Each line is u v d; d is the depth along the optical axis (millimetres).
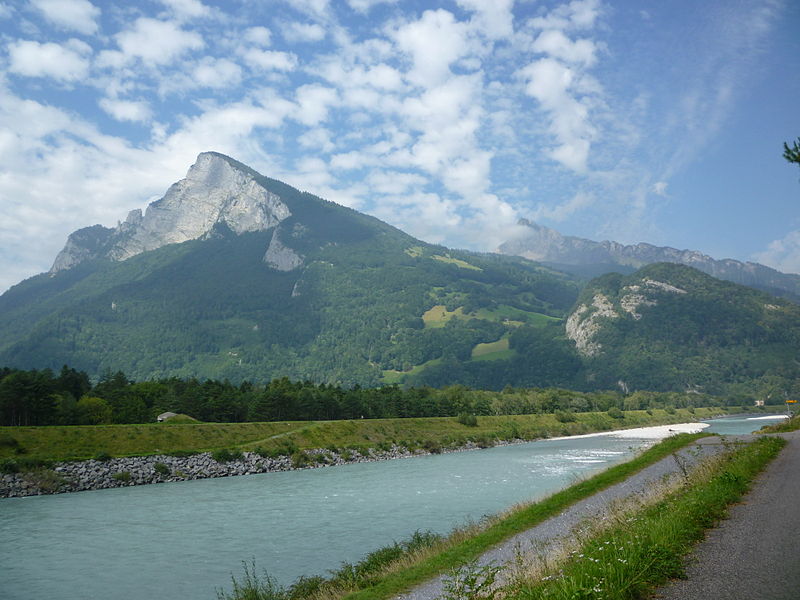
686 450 50688
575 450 103938
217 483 73125
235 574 29312
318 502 52750
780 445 40000
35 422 105312
